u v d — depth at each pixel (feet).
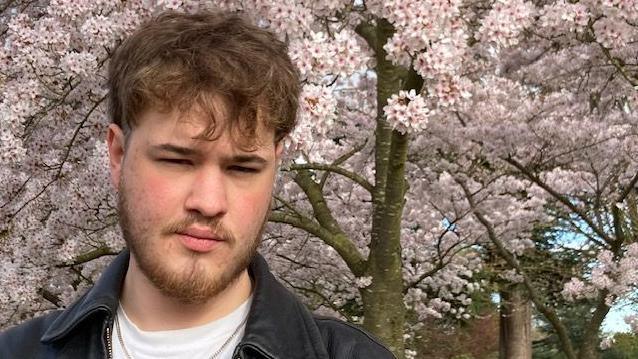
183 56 3.26
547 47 22.43
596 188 24.45
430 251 24.48
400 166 13.74
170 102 3.21
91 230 16.70
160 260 3.36
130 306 3.70
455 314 34.60
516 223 23.88
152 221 3.35
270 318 3.53
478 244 24.75
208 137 3.23
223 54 3.28
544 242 30.04
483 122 20.06
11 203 16.08
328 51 9.73
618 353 37.58
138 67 3.32
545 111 21.88
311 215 20.04
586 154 22.97
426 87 11.57
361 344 3.61
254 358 3.44
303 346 3.53
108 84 3.67
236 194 3.38
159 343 3.55
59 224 16.38
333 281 23.62
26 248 16.65
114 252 16.61
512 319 39.81
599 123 22.31
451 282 28.12
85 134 15.42
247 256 3.46
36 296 16.94
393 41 10.32
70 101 14.65
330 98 9.48
